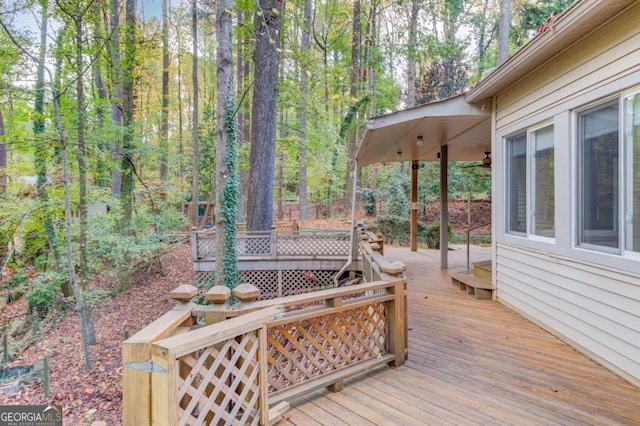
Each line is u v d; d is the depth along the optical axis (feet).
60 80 22.68
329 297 8.02
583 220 10.02
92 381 17.26
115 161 29.53
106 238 24.84
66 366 19.20
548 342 10.82
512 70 11.93
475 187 44.50
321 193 57.62
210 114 53.88
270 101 26.84
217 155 18.29
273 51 26.32
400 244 35.29
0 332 25.71
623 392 7.83
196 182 46.37
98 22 25.04
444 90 47.16
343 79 40.60
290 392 7.38
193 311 6.38
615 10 8.32
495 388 8.07
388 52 44.86
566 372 8.82
